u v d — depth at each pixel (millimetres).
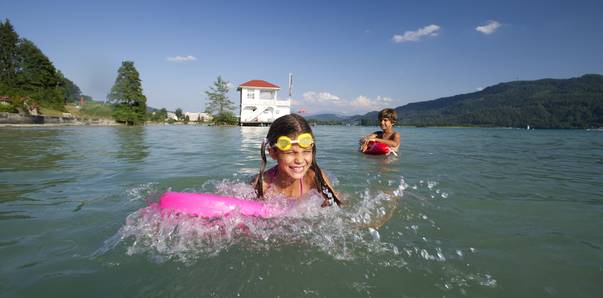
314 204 2209
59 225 1803
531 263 1414
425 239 1670
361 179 3318
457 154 5953
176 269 1304
